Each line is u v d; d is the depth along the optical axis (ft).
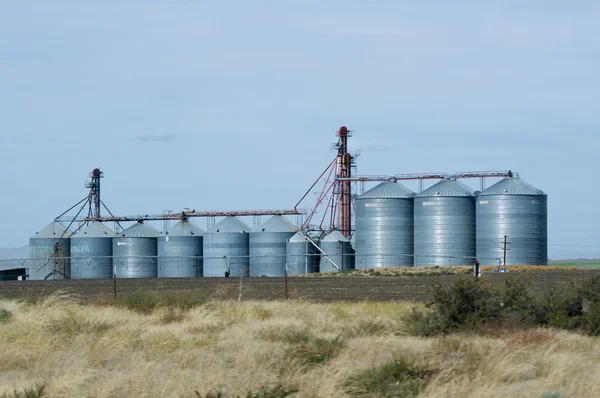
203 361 174.40
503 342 199.21
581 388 144.77
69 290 493.77
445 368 159.94
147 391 144.56
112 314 278.05
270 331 226.99
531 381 157.07
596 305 238.48
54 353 194.29
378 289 492.13
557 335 213.05
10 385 157.28
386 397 140.67
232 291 469.98
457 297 238.27
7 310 304.71
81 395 145.79
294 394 140.87
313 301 396.37
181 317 279.69
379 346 197.98
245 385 148.46
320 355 181.57
